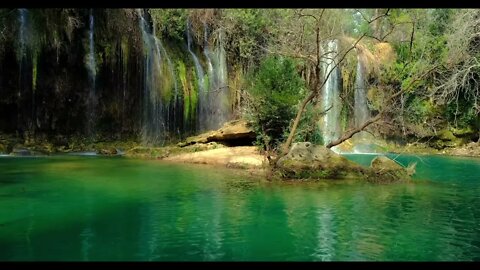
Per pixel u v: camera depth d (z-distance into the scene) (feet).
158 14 90.63
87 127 83.66
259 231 27.20
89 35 82.17
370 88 92.73
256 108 67.05
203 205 34.37
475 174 54.80
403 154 83.82
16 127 77.46
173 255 22.54
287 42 72.49
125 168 56.85
